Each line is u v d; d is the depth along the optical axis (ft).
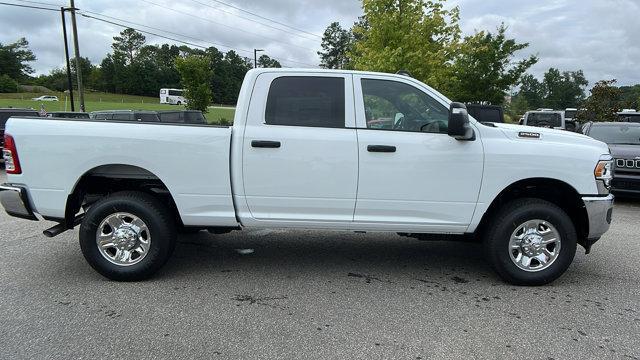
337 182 15.87
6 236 21.67
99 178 17.08
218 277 16.83
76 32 98.22
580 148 15.99
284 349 11.84
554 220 15.90
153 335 12.47
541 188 16.94
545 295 15.56
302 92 16.11
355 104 16.05
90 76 412.36
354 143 15.70
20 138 15.80
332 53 280.10
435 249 20.71
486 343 12.26
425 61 58.70
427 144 15.74
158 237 16.06
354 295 15.35
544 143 15.99
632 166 31.35
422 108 16.25
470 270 17.98
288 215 16.22
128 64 410.93
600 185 15.98
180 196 16.03
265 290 15.67
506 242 16.08
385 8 60.75
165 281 16.38
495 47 83.41
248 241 21.43
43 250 19.63
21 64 441.68
